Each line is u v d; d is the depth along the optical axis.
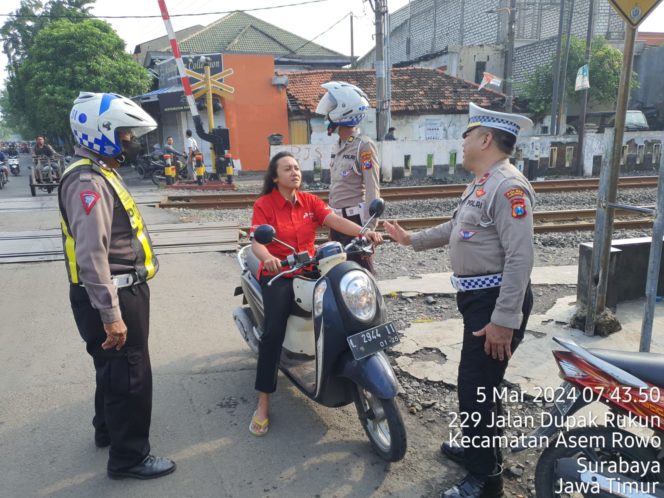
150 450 3.16
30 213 10.46
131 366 2.83
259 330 3.94
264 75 20.41
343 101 4.16
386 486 2.89
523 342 4.46
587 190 12.82
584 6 30.52
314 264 3.08
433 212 10.69
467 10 33.62
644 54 28.59
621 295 5.40
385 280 6.23
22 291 5.97
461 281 2.68
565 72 21.00
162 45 40.75
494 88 27.69
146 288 2.93
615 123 4.02
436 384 3.92
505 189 2.44
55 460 3.11
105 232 2.59
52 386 3.91
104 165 2.75
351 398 3.24
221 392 3.86
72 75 24.12
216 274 6.55
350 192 4.39
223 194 12.99
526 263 2.39
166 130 24.45
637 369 2.19
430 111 22.38
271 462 3.09
